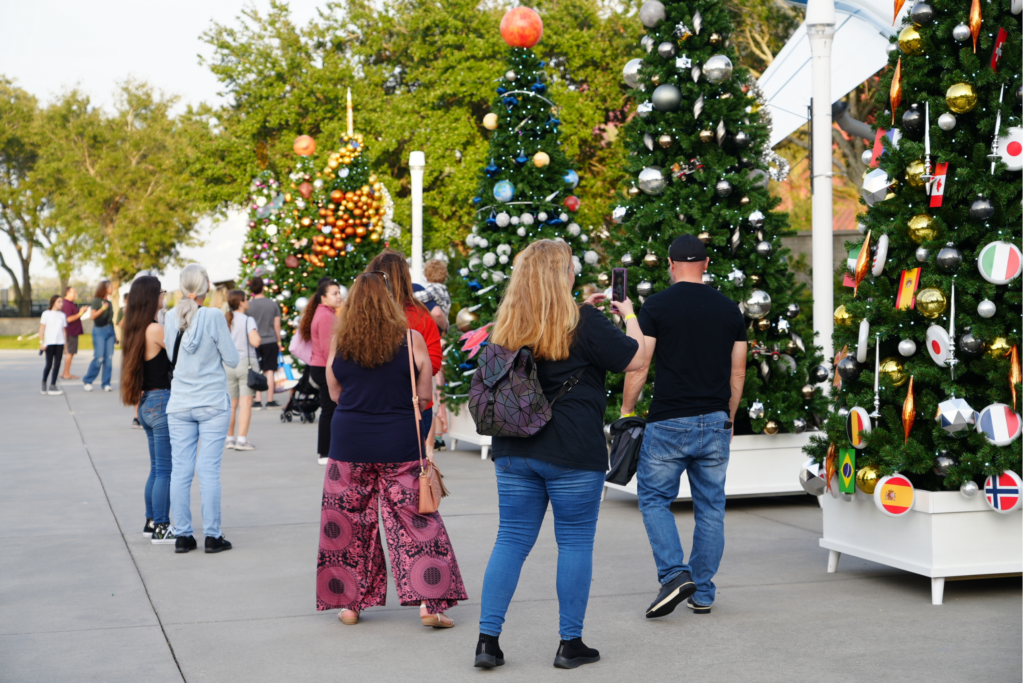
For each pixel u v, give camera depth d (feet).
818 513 23.45
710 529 15.07
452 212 95.66
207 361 19.69
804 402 24.09
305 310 31.14
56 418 45.44
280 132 102.68
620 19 96.84
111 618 15.11
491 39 94.73
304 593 16.66
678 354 14.76
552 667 12.82
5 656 13.24
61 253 149.48
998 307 15.30
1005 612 14.99
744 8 80.89
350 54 103.40
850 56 40.57
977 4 14.92
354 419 14.71
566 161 34.22
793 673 12.39
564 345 12.46
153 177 153.58
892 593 16.22
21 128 162.30
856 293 16.80
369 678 12.43
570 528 12.84
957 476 15.16
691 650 13.41
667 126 24.11
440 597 14.51
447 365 34.30
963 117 15.80
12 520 22.71
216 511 19.70
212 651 13.55
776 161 45.24
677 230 23.24
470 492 26.16
